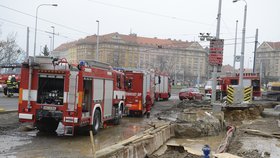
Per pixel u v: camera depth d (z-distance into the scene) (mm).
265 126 21203
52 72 13375
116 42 93188
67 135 14266
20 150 10992
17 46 83375
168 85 43250
